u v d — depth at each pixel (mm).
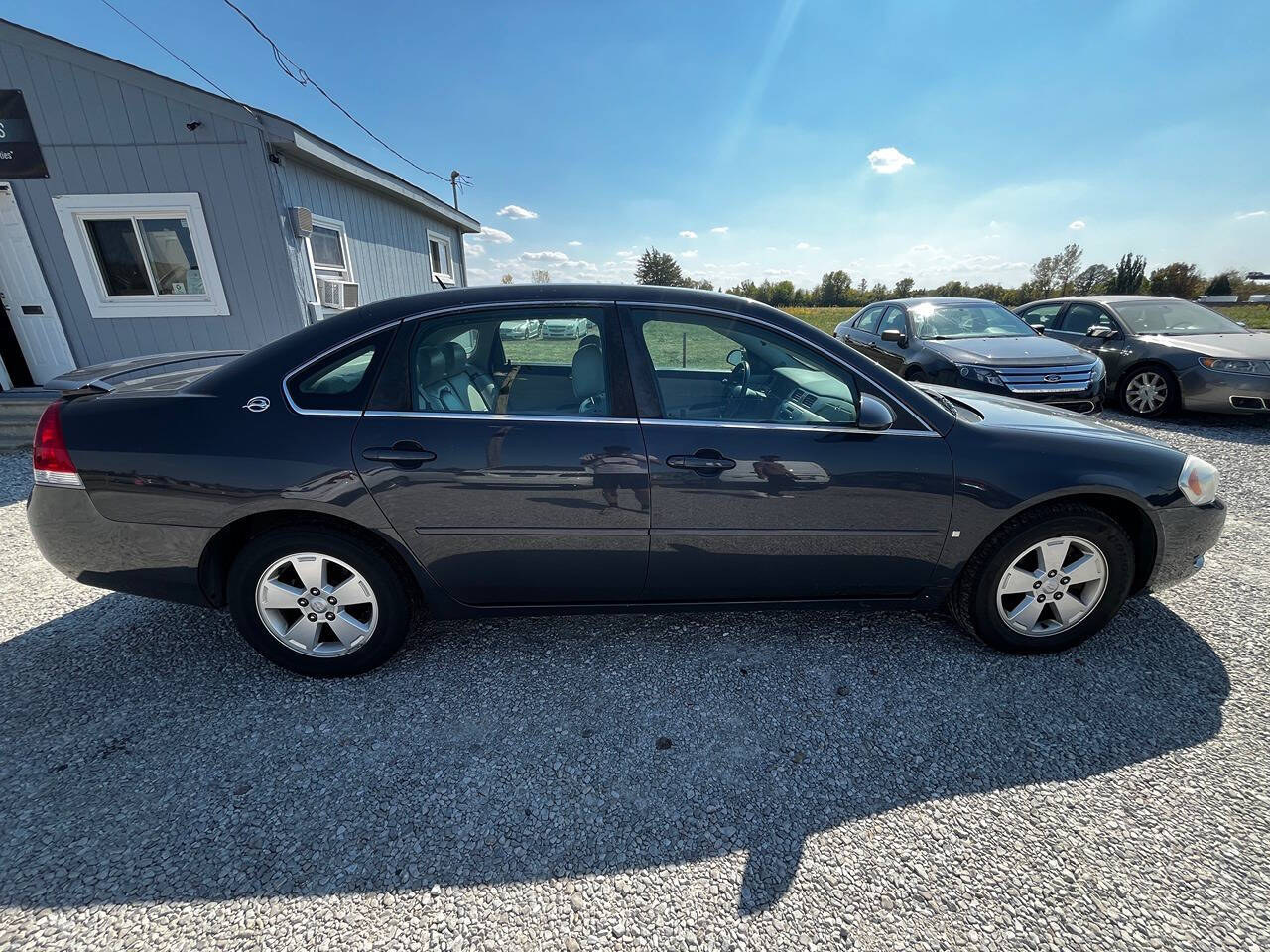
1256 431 6426
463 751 2039
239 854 1654
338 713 2209
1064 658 2510
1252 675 2395
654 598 2449
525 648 2602
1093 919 1482
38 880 1566
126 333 6660
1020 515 2369
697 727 2150
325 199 7457
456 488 2174
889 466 2264
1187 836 1704
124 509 2160
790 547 2332
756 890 1565
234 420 2141
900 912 1504
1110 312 7680
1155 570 2484
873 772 1950
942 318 7562
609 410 2236
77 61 5688
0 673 2414
